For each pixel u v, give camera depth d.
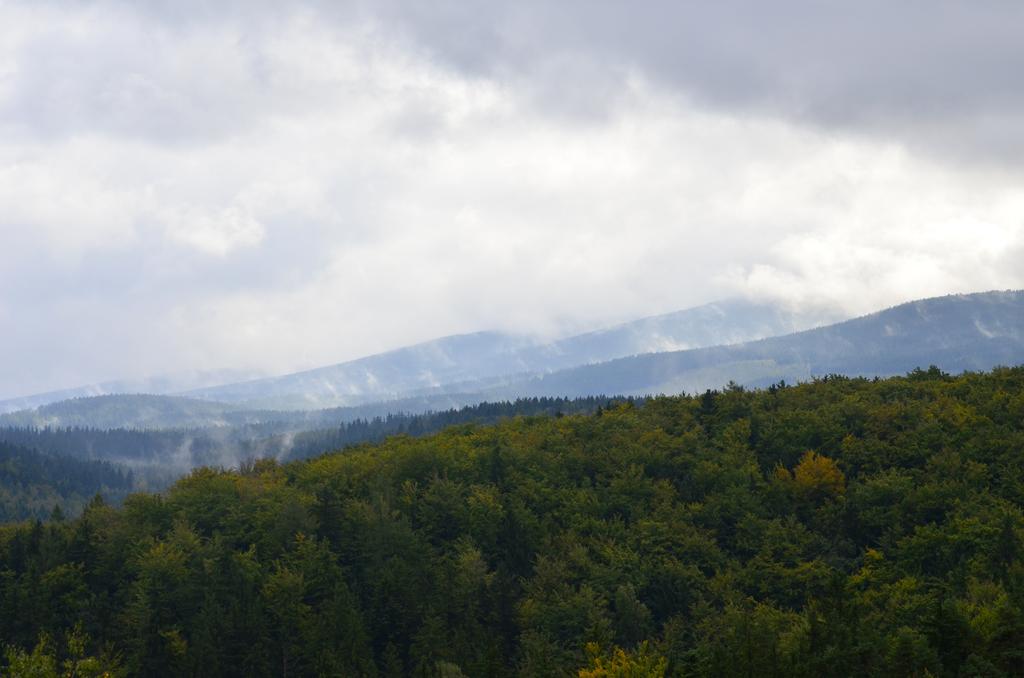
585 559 147.25
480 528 162.25
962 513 138.12
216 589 146.88
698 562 148.38
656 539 152.38
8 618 140.75
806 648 95.75
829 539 150.12
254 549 156.88
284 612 140.88
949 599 103.12
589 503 164.62
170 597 145.50
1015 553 123.38
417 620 139.88
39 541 159.88
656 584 144.12
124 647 138.88
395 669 130.62
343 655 130.25
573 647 131.88
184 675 129.12
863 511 149.88
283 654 135.75
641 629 133.25
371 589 148.62
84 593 149.88
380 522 158.62
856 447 165.62
